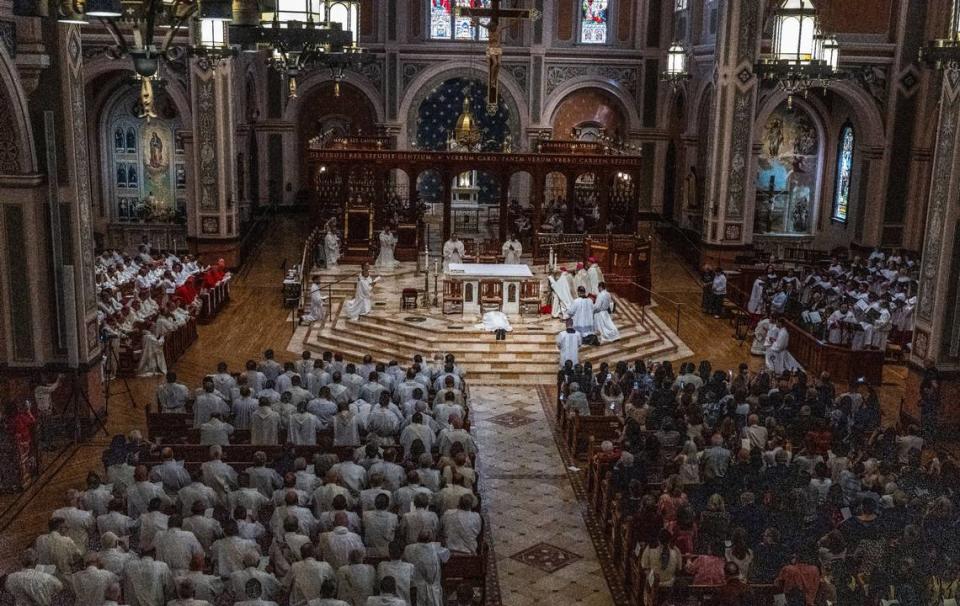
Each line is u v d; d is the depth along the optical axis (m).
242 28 9.59
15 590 10.87
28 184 18.11
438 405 17.05
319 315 27.81
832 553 11.90
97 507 13.21
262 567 11.79
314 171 34.06
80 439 18.83
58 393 19.00
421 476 14.00
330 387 17.78
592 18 42.53
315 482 13.70
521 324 25.95
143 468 13.30
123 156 39.47
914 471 14.20
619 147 37.97
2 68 17.03
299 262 35.56
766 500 13.21
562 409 20.34
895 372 25.06
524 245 35.34
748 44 32.50
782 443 15.45
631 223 36.47
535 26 41.97
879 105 34.22
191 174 32.88
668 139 42.50
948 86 19.58
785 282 28.86
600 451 17.08
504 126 44.47
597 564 14.61
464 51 42.38
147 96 8.77
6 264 18.48
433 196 45.31
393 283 30.78
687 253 37.41
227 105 32.53
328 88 43.59
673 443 16.02
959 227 19.42
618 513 14.29
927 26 33.22
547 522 16.00
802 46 16.36
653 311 30.44
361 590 11.05
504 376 23.88
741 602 10.88
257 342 26.12
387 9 41.84
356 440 16.28
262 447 15.49
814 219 40.00
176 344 24.33
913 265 30.30
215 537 12.33
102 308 23.23
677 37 40.28
